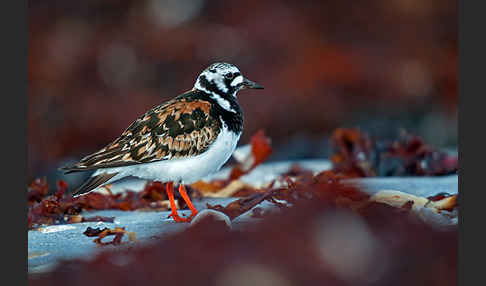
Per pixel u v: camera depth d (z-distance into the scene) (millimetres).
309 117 22078
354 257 5883
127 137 8680
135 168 8664
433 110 23391
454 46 24422
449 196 8406
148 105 23234
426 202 7598
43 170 19875
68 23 24688
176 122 8734
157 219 8609
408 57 24109
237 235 6473
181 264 5871
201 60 23984
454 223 6836
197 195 10180
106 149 8586
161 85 23953
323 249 6008
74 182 15742
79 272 6020
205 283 5555
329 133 21984
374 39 24438
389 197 7484
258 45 23781
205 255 6012
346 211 6961
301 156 20062
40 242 7414
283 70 23141
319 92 22688
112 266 5977
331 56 23469
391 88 23328
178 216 8484
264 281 5523
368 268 5762
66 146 21766
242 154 11820
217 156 9008
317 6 24688
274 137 21641
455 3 24578
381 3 24719
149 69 24078
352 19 24641
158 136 8617
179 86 23828
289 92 22500
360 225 6520
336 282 5578
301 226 6504
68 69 23703
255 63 23547
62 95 22906
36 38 24094
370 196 7785
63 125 22234
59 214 8844
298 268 5762
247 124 21625
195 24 24672
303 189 7977
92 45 24328
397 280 5590
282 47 23656
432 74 23875
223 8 24672
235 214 8094
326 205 7137
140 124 8797
